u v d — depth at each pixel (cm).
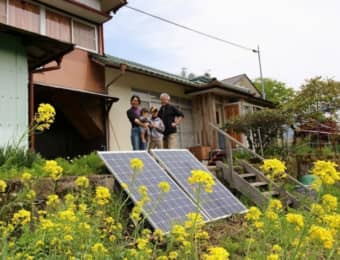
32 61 714
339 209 284
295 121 1230
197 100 1384
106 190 303
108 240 313
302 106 1406
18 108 598
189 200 457
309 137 1228
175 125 741
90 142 1017
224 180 703
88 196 381
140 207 307
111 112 1022
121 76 1069
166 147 756
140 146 695
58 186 411
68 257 247
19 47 614
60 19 985
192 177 228
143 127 691
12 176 393
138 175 461
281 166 251
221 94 1417
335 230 214
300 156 997
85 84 975
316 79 1502
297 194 615
